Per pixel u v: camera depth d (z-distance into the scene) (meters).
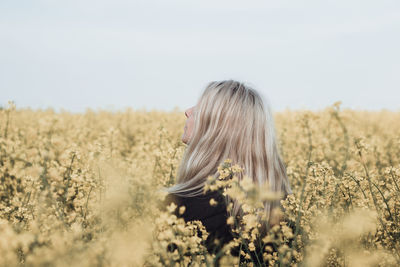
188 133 2.39
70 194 2.34
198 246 1.75
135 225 1.55
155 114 12.54
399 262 1.93
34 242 1.44
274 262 1.77
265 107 2.09
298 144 6.18
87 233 1.85
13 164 4.11
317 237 1.90
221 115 1.99
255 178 1.94
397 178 2.69
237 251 1.88
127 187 1.72
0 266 1.40
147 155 4.71
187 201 1.84
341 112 2.31
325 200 2.39
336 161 4.73
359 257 1.81
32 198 2.97
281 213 1.92
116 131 4.74
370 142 4.88
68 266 1.34
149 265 1.57
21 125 8.95
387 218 2.49
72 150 2.63
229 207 1.65
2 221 2.22
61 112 13.79
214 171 1.93
